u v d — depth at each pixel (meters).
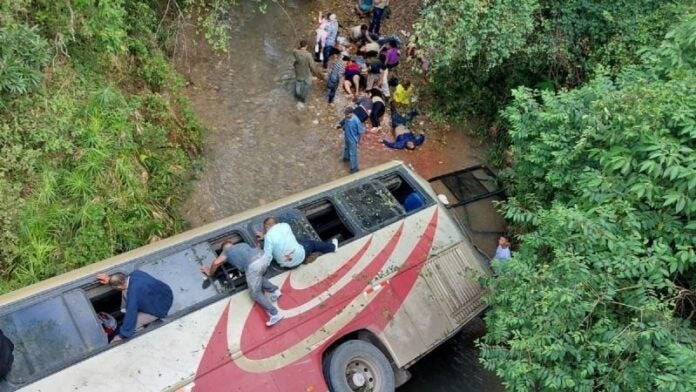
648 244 5.61
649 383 4.83
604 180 5.89
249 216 7.52
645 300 5.14
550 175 6.91
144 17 11.49
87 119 8.89
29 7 8.70
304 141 12.00
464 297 7.88
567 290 5.19
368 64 13.37
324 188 8.19
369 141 12.58
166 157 10.20
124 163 8.95
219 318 6.40
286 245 6.75
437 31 10.27
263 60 13.69
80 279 6.30
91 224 8.14
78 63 9.23
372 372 6.89
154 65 10.90
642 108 5.73
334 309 6.91
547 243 6.17
